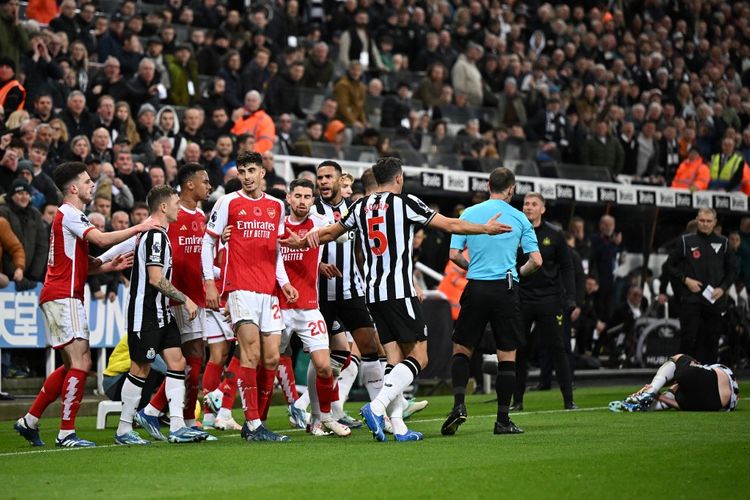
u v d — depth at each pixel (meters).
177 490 18.25
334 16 70.44
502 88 72.06
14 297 38.22
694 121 77.44
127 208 42.31
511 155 64.69
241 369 26.03
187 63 54.62
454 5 78.88
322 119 59.12
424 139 61.56
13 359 40.03
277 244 26.22
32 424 25.91
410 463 21.17
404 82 65.88
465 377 26.69
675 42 88.19
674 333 57.91
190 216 27.92
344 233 25.77
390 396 25.16
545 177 62.72
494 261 26.55
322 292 29.11
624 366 56.91
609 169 67.88
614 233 60.97
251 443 25.42
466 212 27.25
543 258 35.19
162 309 26.05
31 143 41.47
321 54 62.31
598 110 74.44
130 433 26.14
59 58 48.47
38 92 46.97
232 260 25.94
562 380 35.72
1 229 37.69
